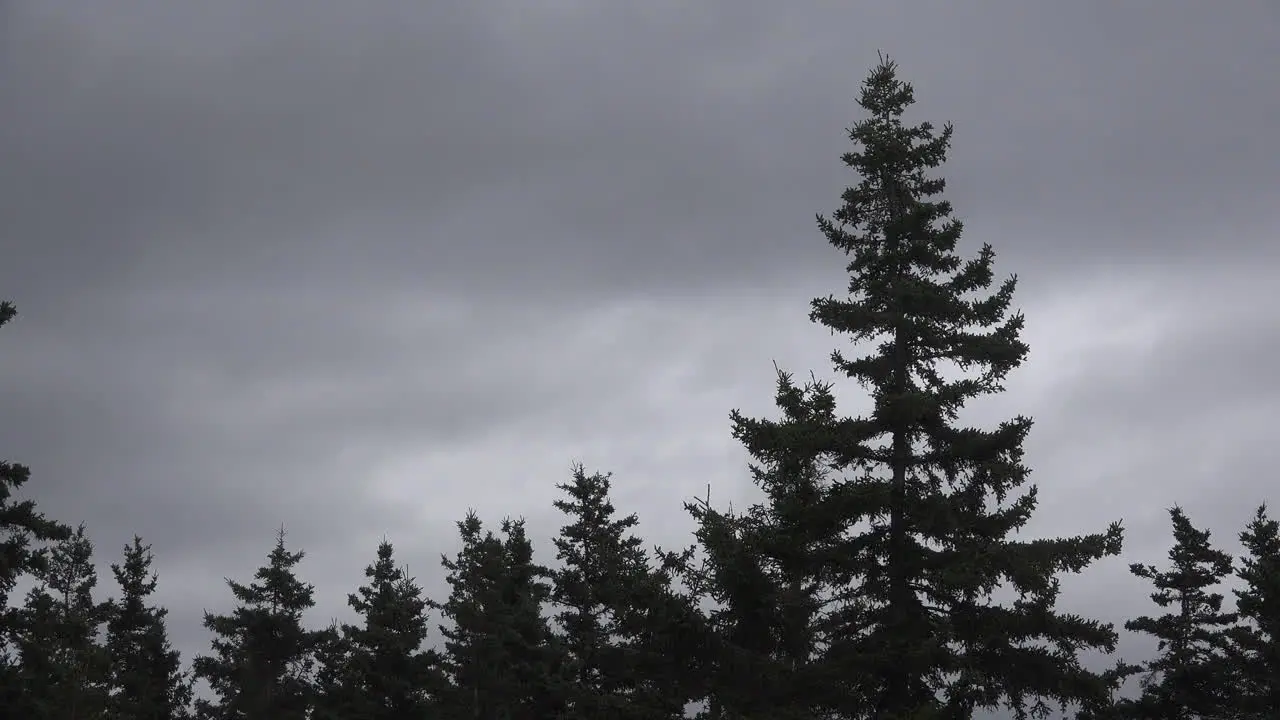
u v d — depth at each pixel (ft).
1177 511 161.38
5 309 114.62
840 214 92.22
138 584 208.95
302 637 178.81
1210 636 154.10
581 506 142.00
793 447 78.48
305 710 176.24
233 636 181.06
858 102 94.63
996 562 73.97
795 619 77.92
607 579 131.34
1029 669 75.31
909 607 79.41
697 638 74.59
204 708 201.46
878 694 78.28
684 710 85.25
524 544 153.79
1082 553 75.72
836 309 85.61
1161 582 158.81
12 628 126.82
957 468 82.23
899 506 78.79
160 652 203.92
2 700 129.08
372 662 166.50
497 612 148.15
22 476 111.45
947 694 75.41
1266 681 148.46
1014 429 80.28
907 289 83.71
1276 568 149.38
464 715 154.10
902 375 85.05
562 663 128.67
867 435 82.64
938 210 89.56
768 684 76.07
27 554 114.32
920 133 92.22
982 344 82.79
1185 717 152.25
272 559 184.34
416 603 171.63
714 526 75.56
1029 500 79.25
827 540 81.25
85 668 148.87
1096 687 74.64
